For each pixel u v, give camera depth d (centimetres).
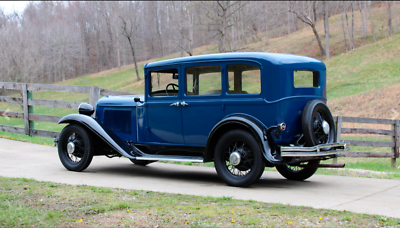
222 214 355
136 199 412
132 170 676
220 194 458
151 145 618
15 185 461
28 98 1017
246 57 519
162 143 599
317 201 427
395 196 466
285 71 503
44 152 807
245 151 507
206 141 554
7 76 3969
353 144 964
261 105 506
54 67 8044
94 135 638
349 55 3697
